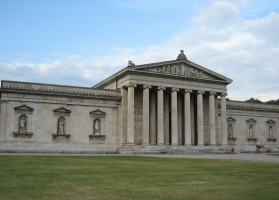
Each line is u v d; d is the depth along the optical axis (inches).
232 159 2198.6
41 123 2859.3
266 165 1734.7
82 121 3041.3
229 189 970.7
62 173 1238.9
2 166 1425.9
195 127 3575.3
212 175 1274.6
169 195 868.0
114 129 3164.4
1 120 2706.7
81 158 2039.9
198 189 963.3
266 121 4215.1
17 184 972.6
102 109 3139.8
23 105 2792.8
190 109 3543.3
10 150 2674.7
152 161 1918.1
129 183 1043.3
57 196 826.8
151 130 3294.8
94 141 3068.4
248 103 4116.6
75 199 800.3
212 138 3398.1
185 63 3316.9
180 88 3245.6
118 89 3260.3
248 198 846.5
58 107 2947.8
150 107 3339.1
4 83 2765.7
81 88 3065.9
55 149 2815.0
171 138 3216.0
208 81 3425.2
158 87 3134.8
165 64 3184.1
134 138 3166.8
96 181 1065.5
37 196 819.4
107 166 1550.2
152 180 1115.9
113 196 842.2
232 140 3924.7
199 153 3078.2
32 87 2864.2
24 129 2792.8
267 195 887.1
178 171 1395.2
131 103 3006.9
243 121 4040.4
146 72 3070.9
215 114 3629.4
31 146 2790.4
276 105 4330.7
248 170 1472.7
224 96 3526.1
